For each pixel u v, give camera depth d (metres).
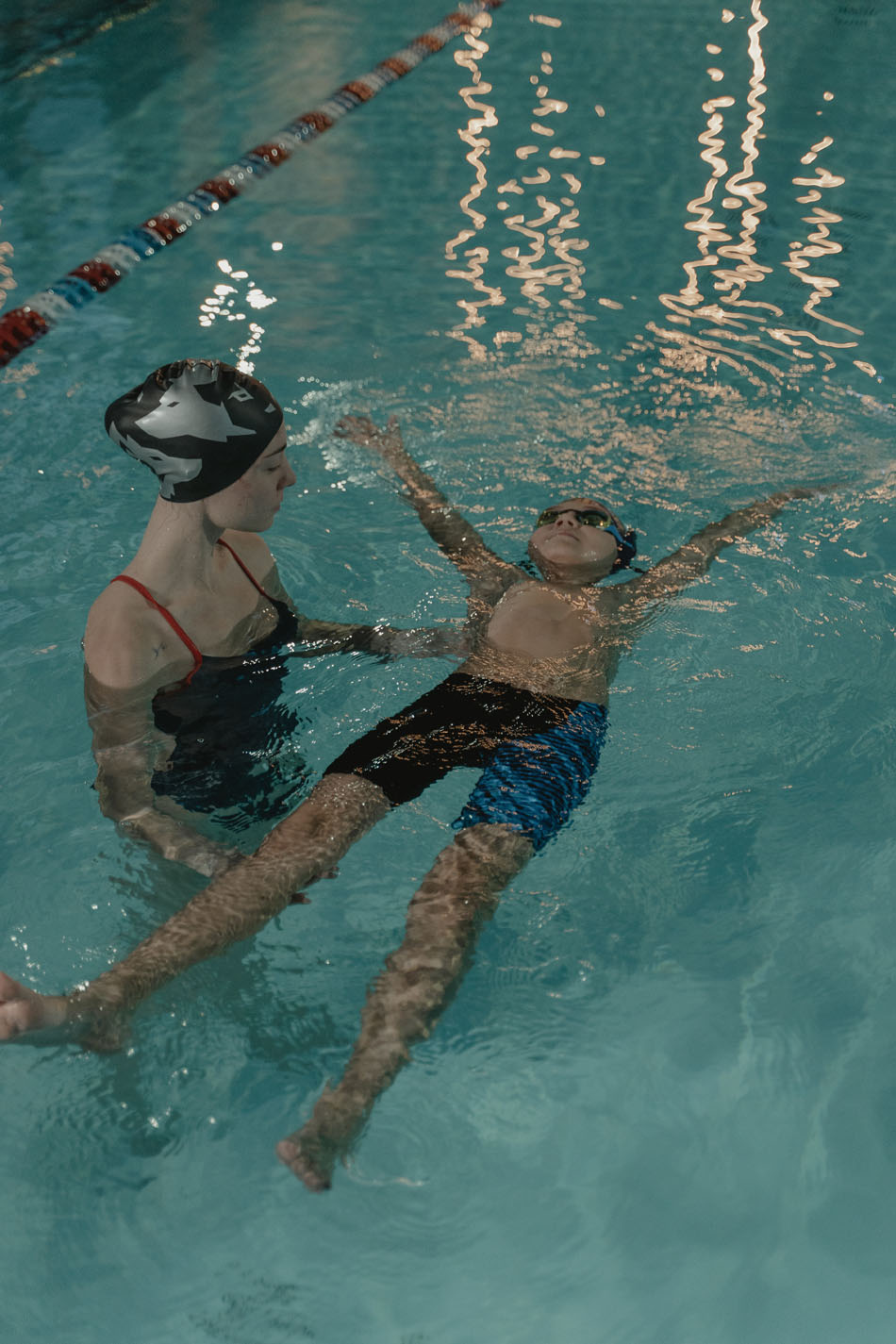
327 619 2.80
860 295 4.41
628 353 4.03
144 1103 1.72
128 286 4.37
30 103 5.84
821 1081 1.78
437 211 4.99
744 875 2.12
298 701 2.46
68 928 1.97
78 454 3.39
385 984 1.84
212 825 2.18
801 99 6.03
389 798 2.20
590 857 2.14
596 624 2.74
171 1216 1.61
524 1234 1.59
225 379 2.14
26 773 2.29
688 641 2.70
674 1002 1.89
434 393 3.79
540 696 2.47
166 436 2.09
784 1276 1.55
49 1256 1.56
